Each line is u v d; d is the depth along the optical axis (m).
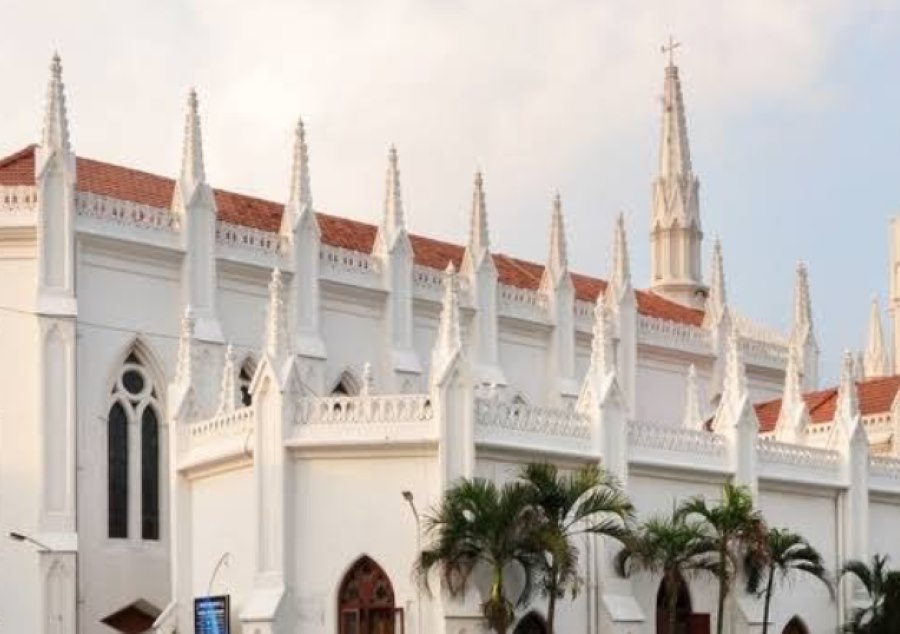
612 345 82.06
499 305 77.25
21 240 60.47
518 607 47.47
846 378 66.25
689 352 88.94
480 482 45.59
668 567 51.81
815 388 96.50
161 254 63.53
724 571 52.44
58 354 59.59
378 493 47.81
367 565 47.72
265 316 67.19
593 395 53.12
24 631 57.91
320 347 67.81
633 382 83.69
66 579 58.16
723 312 91.38
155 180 70.12
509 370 77.88
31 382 59.66
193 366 56.81
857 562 61.12
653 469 55.53
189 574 53.66
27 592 58.19
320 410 48.44
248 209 72.00
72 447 59.22
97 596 59.91
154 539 62.31
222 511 51.59
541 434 50.97
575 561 46.66
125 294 62.66
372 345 71.50
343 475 48.16
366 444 47.66
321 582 47.88
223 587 51.19
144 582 61.41
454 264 79.50
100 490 60.66
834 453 64.69
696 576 55.66
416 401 47.72
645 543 51.41
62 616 57.91
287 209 68.56
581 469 49.59
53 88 60.69
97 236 61.44
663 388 87.50
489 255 76.38
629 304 84.12
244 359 65.81
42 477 58.56
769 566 55.09
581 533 49.16
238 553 50.34
